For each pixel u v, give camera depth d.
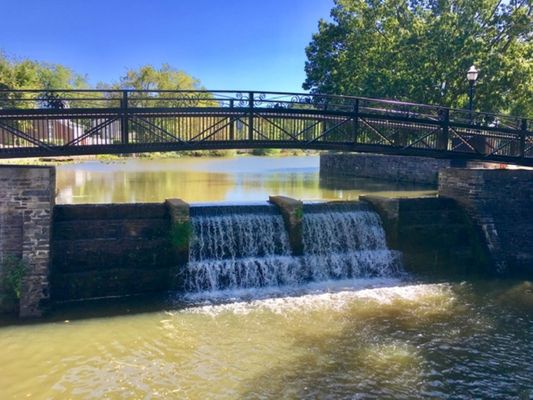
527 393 7.33
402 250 14.12
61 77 60.56
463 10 26.75
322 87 32.84
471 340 9.10
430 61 25.56
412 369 7.96
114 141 12.65
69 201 17.75
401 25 29.48
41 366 7.81
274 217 13.02
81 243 11.17
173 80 67.12
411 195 21.09
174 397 7.00
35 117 11.65
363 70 29.45
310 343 8.83
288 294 11.50
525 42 27.67
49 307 10.02
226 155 64.06
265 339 8.95
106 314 10.00
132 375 7.59
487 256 14.25
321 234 13.34
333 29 32.38
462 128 16.42
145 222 11.94
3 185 9.98
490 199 14.93
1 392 7.04
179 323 9.63
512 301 11.35
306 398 7.04
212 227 12.41
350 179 29.20
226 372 7.73
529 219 15.23
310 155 73.81
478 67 24.95
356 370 7.89
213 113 13.66
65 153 12.01
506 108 26.48
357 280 12.84
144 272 11.30
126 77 65.81
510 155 16.70
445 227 14.57
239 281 12.00
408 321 9.97
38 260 10.05
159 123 13.48
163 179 26.73
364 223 13.78
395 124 16.11
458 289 12.21
